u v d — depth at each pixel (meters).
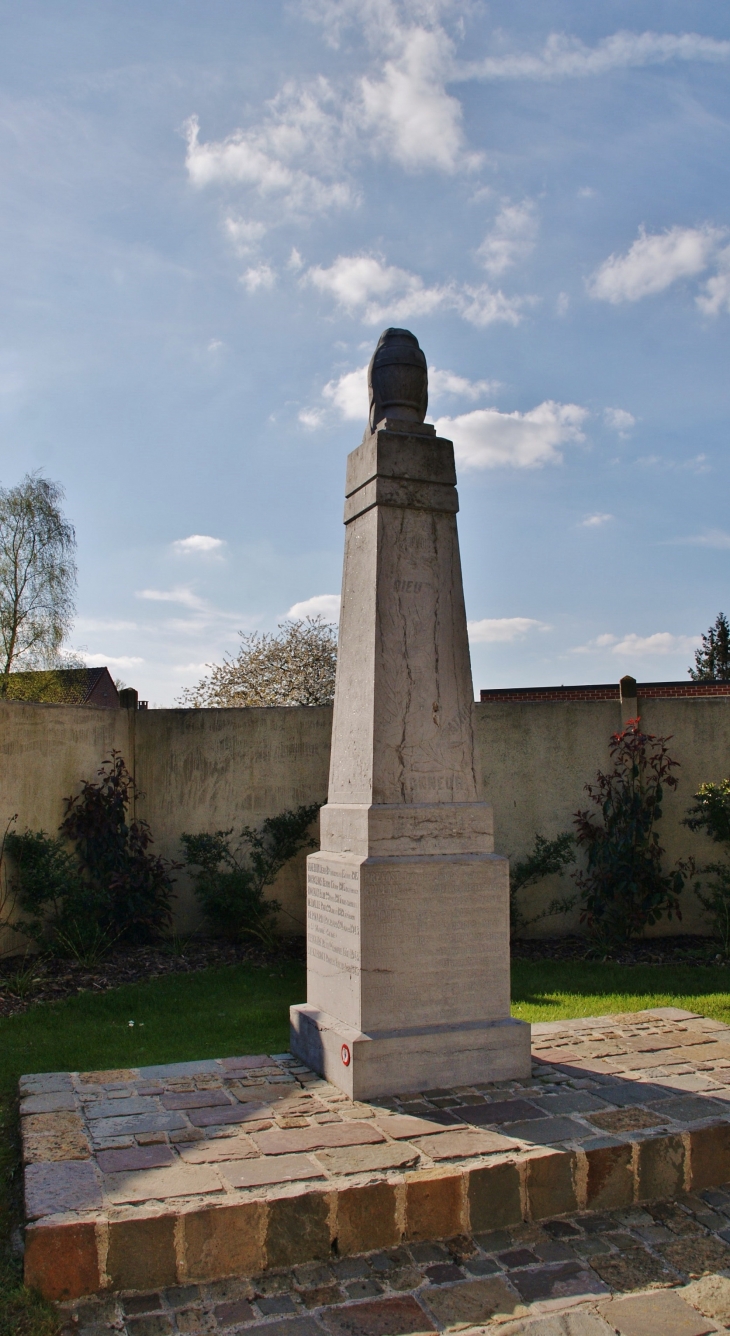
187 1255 3.09
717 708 9.39
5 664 24.88
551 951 8.61
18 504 24.83
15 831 7.95
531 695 22.61
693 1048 5.13
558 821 9.28
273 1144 3.71
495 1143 3.72
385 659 4.70
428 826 4.62
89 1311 2.93
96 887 8.67
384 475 4.80
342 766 4.94
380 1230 3.32
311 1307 2.98
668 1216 3.62
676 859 9.20
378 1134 3.81
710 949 8.45
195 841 8.95
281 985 7.21
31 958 7.81
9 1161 3.81
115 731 9.32
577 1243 3.40
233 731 9.46
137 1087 4.47
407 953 4.46
